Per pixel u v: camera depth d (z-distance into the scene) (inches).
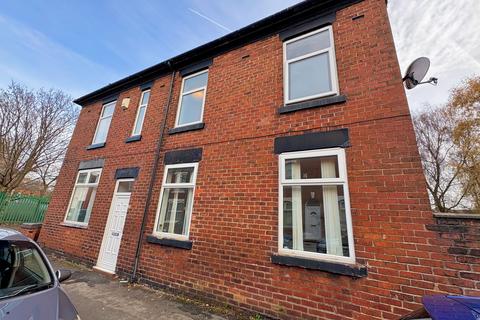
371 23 181.9
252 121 207.6
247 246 171.8
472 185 536.1
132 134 310.2
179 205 225.1
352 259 136.8
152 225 228.5
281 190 172.7
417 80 175.9
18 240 118.0
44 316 82.5
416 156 136.9
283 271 153.6
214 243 186.5
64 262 272.5
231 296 165.6
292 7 211.8
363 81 169.3
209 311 161.2
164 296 185.8
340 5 201.5
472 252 111.8
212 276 178.1
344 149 159.0
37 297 91.7
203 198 207.0
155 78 324.5
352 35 186.9
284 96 200.5
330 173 161.6
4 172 666.8
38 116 743.1
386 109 154.5
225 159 208.8
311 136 172.7
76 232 290.8
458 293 109.3
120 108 348.5
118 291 193.6
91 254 261.6
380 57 169.0
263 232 169.0
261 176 184.4
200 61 281.6
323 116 175.0
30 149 717.3
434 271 116.6
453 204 584.4
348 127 162.9
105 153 321.7
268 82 214.2
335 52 190.2
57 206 338.6
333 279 138.0
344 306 131.0
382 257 129.5
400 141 144.0
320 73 196.1
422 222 125.4
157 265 208.7
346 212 146.4
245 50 245.3
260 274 160.4
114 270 234.5
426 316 66.9
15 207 530.9
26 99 714.2
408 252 124.4
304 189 167.9
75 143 384.5
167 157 249.8
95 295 182.4
